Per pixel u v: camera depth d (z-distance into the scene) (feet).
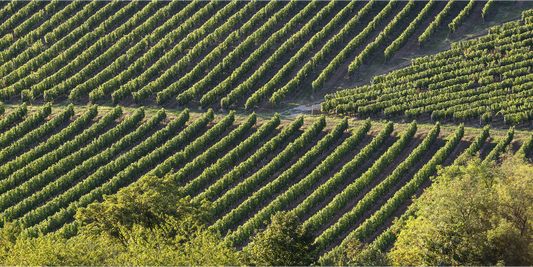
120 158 236.84
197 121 258.98
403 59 314.55
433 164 222.07
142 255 121.29
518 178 157.38
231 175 225.15
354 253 154.51
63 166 234.38
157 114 264.11
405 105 266.57
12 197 220.02
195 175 237.04
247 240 200.85
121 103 289.53
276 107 285.64
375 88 285.84
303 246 131.54
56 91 290.35
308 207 209.46
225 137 248.32
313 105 285.43
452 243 132.26
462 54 307.78
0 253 140.05
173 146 245.86
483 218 145.38
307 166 236.22
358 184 214.90
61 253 129.08
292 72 310.45
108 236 156.35
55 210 215.31
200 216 163.84
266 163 240.32
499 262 129.08
